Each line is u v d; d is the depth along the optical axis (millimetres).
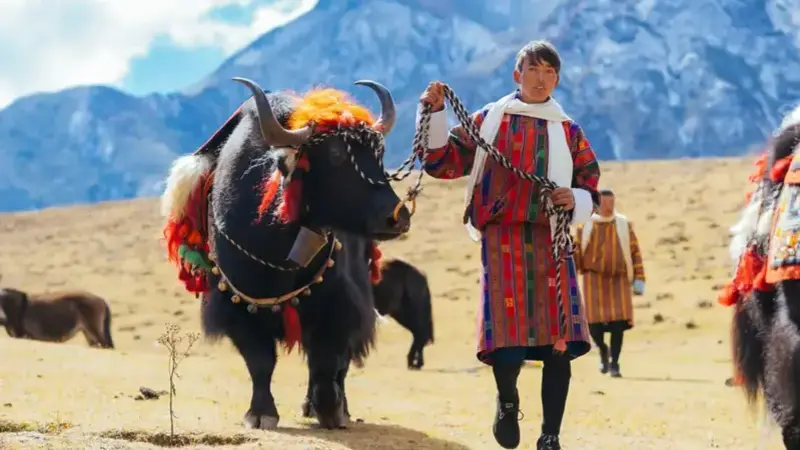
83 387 9203
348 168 6793
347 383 11891
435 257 30922
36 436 6141
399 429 8023
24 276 34062
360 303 7676
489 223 6164
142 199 50656
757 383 6160
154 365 11930
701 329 20344
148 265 35125
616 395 11414
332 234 7316
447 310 24781
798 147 5727
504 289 6062
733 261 6324
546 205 6043
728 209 33031
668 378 13648
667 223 31656
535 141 6141
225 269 7426
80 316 24109
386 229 6703
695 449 7934
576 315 6070
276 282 7309
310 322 7621
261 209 7047
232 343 7633
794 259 5242
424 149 6207
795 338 5215
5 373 9867
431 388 11789
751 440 8375
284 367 13688
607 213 14031
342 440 7109
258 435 6605
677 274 25891
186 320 26734
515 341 6008
